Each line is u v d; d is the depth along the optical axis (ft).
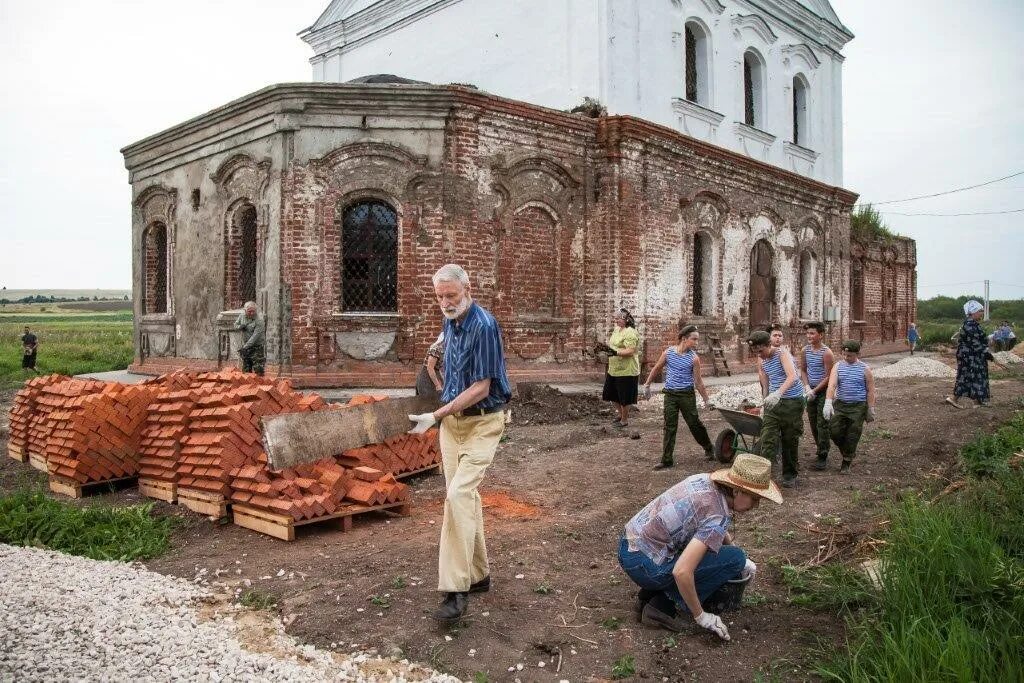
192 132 50.55
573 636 14.30
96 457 24.86
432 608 15.40
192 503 22.38
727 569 14.25
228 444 21.72
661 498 14.52
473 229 45.47
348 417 23.04
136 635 13.67
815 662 12.91
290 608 15.47
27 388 31.50
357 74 72.79
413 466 26.48
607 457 30.86
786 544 19.25
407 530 20.86
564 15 53.93
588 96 52.49
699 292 61.16
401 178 44.29
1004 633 12.41
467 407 15.33
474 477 15.10
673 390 28.50
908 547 15.44
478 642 13.97
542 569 17.83
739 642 14.03
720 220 61.41
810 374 28.53
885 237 100.22
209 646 13.32
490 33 59.52
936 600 13.82
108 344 115.65
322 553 18.84
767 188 67.05
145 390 26.03
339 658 13.26
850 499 23.18
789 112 72.38
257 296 45.39
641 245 52.75
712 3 61.62
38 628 14.07
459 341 15.49
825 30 77.20
